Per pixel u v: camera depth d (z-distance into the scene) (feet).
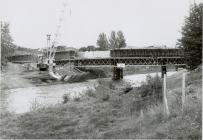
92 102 100.83
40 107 104.58
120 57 345.31
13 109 120.06
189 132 41.52
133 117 63.87
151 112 57.72
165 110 54.34
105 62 355.56
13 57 502.38
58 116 79.97
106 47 546.67
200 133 39.91
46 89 234.38
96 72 392.88
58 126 68.49
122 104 83.66
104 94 108.78
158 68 489.26
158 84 82.07
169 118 51.44
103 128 61.46
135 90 98.32
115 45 514.68
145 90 83.46
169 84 123.65
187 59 153.48
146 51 339.77
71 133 60.29
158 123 51.37
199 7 144.87
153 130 47.93
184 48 149.79
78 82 311.68
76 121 72.13
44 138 57.26
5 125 72.95
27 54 484.74
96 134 55.57
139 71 460.55
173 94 72.64
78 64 369.91
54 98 165.17
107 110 80.02
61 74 326.24
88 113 80.59
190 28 145.79
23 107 126.82
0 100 157.89
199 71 123.13
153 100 72.43
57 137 57.16
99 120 69.26
